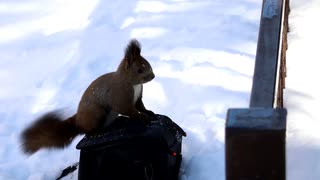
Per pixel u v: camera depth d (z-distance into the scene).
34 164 3.99
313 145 3.44
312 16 5.67
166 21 6.15
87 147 3.21
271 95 2.34
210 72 4.74
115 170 3.24
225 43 5.38
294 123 3.75
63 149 3.89
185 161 3.59
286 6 4.83
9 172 3.94
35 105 4.97
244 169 1.97
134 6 6.76
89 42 6.03
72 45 6.12
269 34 2.83
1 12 7.34
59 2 7.54
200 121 4.02
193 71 4.80
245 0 6.49
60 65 5.73
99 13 6.79
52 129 3.60
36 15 7.17
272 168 1.95
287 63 4.67
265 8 3.11
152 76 3.44
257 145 1.94
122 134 3.23
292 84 4.33
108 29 6.32
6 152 4.26
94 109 3.46
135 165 3.21
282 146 1.93
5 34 6.68
